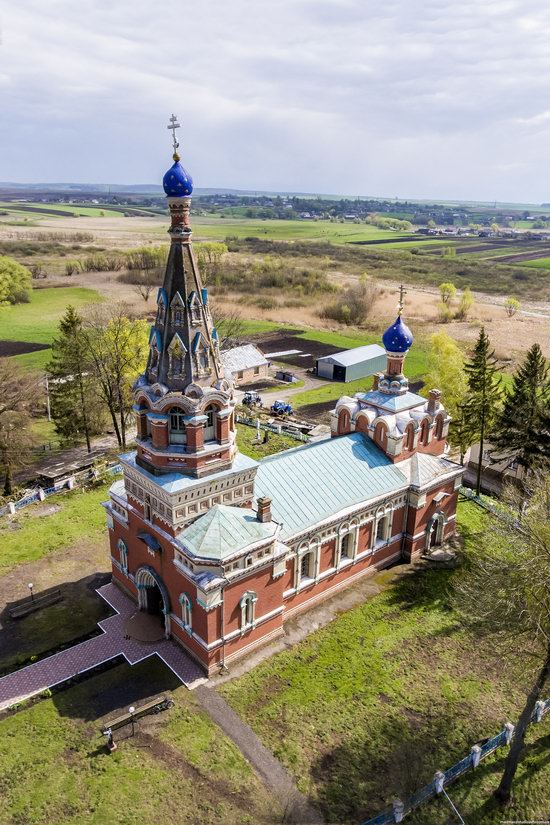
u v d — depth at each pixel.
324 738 32.03
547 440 51.44
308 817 27.95
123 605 41.75
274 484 41.31
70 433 66.88
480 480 60.81
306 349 119.94
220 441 35.47
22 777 29.28
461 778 30.19
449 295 159.50
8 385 58.41
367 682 35.81
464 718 33.81
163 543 36.66
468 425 58.06
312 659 37.34
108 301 149.00
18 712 33.00
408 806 28.25
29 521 52.19
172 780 29.38
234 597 35.22
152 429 34.59
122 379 68.81
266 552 36.19
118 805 28.09
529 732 33.25
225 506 36.56
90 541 49.50
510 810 28.84
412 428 47.34
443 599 43.44
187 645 36.91
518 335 136.12
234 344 109.31
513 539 31.22
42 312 139.50
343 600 42.97
